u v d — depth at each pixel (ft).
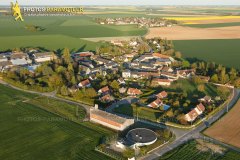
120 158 404.36
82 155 412.77
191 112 526.57
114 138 460.14
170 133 473.67
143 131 468.34
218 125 502.38
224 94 642.22
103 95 634.43
